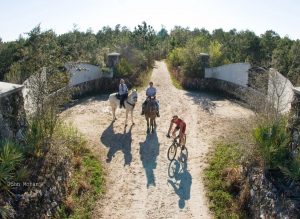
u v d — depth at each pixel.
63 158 13.14
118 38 35.97
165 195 12.88
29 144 11.99
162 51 51.12
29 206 9.95
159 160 15.23
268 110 13.19
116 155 15.56
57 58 14.64
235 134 15.58
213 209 12.20
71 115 19.83
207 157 15.42
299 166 10.95
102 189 13.10
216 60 28.38
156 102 17.69
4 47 23.03
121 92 18.70
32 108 13.23
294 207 10.04
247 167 13.14
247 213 11.93
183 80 27.23
